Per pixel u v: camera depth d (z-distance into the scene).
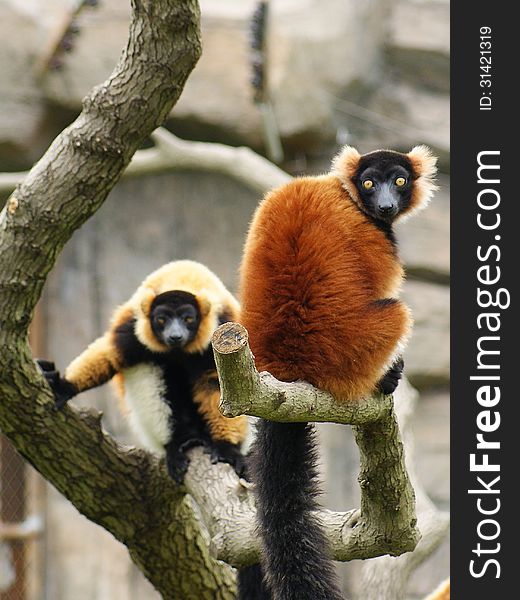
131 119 10.45
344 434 21.98
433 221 22.19
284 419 7.76
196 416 12.35
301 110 21.80
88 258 22.11
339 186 8.94
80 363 12.48
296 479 8.52
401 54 22.72
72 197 10.77
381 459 8.81
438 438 21.83
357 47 22.45
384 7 22.75
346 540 9.63
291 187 8.64
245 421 12.09
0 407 11.48
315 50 22.09
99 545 21.28
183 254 22.42
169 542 12.61
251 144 22.14
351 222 8.49
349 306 8.13
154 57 10.14
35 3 21.22
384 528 9.36
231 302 13.36
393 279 8.59
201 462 11.81
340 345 8.09
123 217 22.38
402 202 9.80
